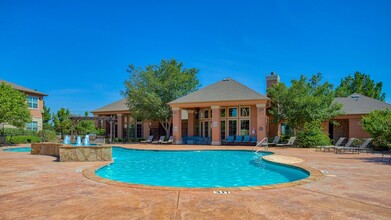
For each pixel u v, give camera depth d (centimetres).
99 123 4506
